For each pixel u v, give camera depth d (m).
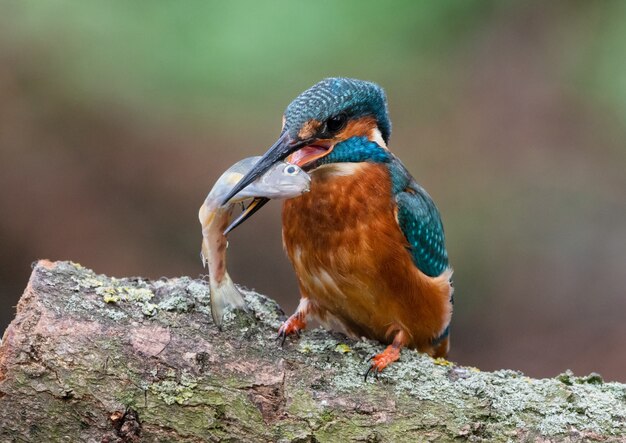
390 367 5.67
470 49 16.81
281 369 5.50
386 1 16.16
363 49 15.80
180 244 15.15
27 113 15.40
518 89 16.44
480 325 14.55
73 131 15.45
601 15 16.80
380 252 6.27
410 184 6.70
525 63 16.69
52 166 15.25
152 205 15.36
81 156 15.39
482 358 14.24
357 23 15.86
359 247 6.25
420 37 16.50
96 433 5.15
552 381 5.64
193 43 15.27
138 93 15.59
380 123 6.45
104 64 15.58
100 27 15.62
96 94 15.55
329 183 6.24
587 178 15.66
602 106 16.17
